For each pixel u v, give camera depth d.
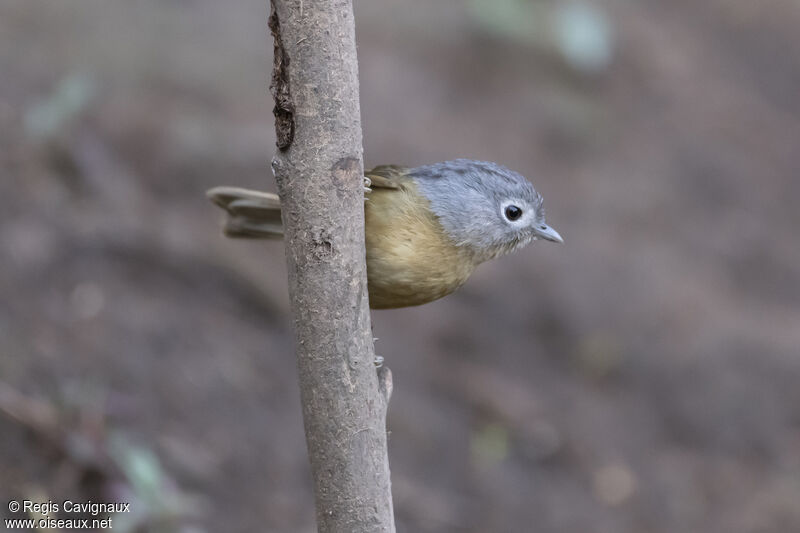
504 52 17.83
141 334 9.80
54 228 10.27
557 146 16.75
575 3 18.89
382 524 4.56
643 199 16.44
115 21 13.98
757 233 16.95
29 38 12.80
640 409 13.34
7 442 7.92
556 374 13.37
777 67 22.02
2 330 8.85
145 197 11.59
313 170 4.26
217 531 8.57
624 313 14.32
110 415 8.70
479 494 10.98
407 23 17.77
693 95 19.66
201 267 11.05
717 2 23.56
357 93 4.31
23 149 10.91
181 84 13.33
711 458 12.97
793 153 19.47
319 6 4.12
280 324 11.25
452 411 11.98
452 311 13.41
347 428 4.44
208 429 9.41
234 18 15.40
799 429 13.55
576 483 11.86
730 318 14.80
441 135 15.40
